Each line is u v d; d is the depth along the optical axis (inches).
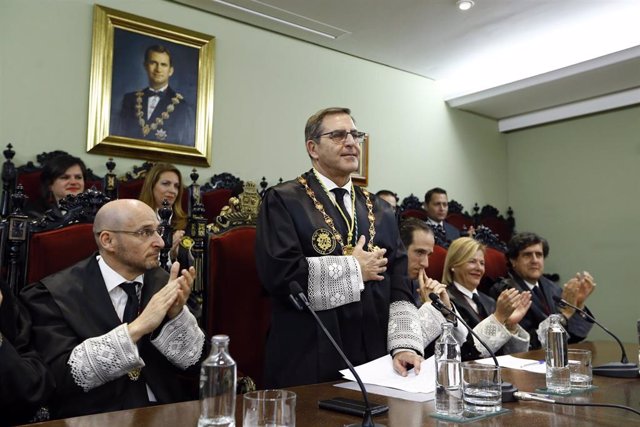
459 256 115.4
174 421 43.9
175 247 101.4
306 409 48.4
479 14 176.9
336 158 77.0
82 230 83.2
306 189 78.1
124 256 71.7
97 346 62.4
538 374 68.3
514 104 239.1
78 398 63.4
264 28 184.4
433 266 132.6
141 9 158.6
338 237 75.0
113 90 150.7
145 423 43.1
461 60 216.1
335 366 68.1
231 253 97.0
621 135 222.2
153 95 157.4
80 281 71.0
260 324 97.7
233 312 95.4
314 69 197.2
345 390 56.6
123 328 63.8
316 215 75.7
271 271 69.7
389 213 83.2
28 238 78.8
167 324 68.2
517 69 216.8
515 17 179.2
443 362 46.9
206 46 168.4
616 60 187.8
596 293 225.6
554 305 135.3
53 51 143.6
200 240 96.8
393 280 77.8
